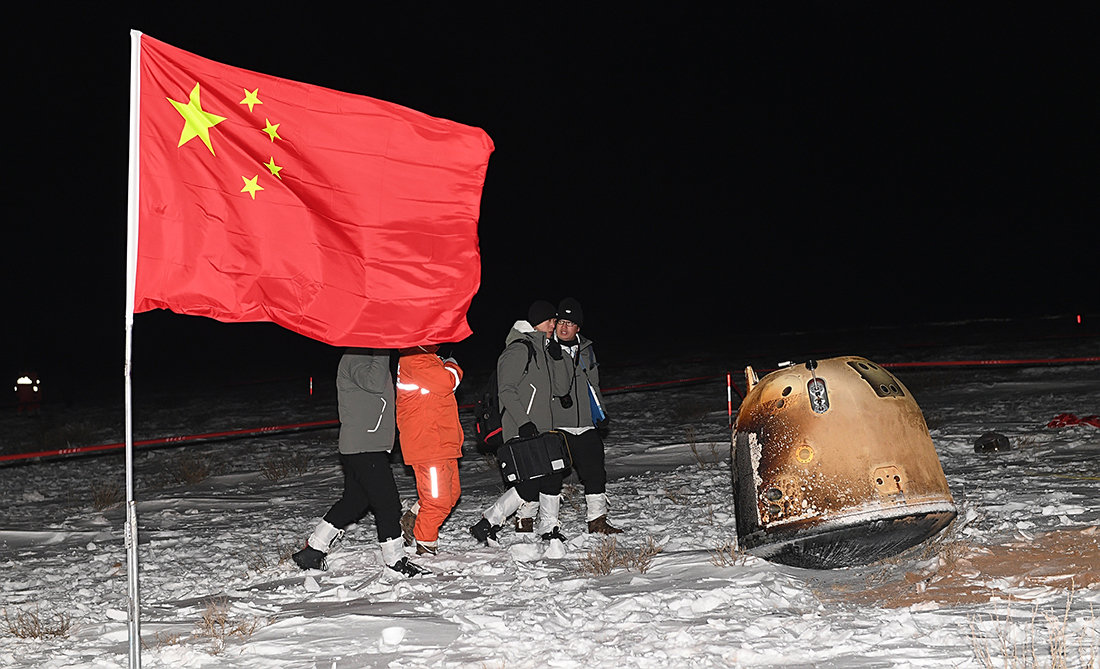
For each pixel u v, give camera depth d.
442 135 6.00
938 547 7.21
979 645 5.20
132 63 5.43
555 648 5.62
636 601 6.45
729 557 7.53
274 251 5.74
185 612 7.17
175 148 5.54
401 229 5.96
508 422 9.05
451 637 5.98
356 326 5.92
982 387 19.42
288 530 10.72
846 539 6.80
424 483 8.55
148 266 5.48
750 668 5.13
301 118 5.81
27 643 6.57
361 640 6.00
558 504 8.95
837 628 5.65
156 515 12.16
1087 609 5.68
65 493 14.51
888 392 6.98
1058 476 9.98
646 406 21.12
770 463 6.96
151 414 28.11
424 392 8.53
